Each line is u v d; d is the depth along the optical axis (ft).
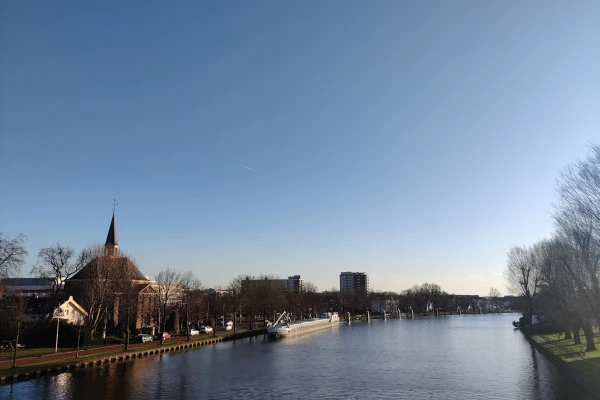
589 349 267.59
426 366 283.18
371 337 511.81
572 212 190.60
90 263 382.22
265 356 340.18
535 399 184.96
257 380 239.30
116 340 380.37
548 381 216.54
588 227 180.75
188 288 505.25
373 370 270.87
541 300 429.38
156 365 289.53
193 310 515.50
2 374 223.30
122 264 400.88
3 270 280.10
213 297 600.80
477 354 335.06
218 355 344.90
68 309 404.57
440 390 210.38
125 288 384.06
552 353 279.49
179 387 220.84
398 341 456.45
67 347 336.29
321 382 233.35
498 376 240.53
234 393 208.54
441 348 384.06
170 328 500.33
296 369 275.80
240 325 655.76
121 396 201.57
